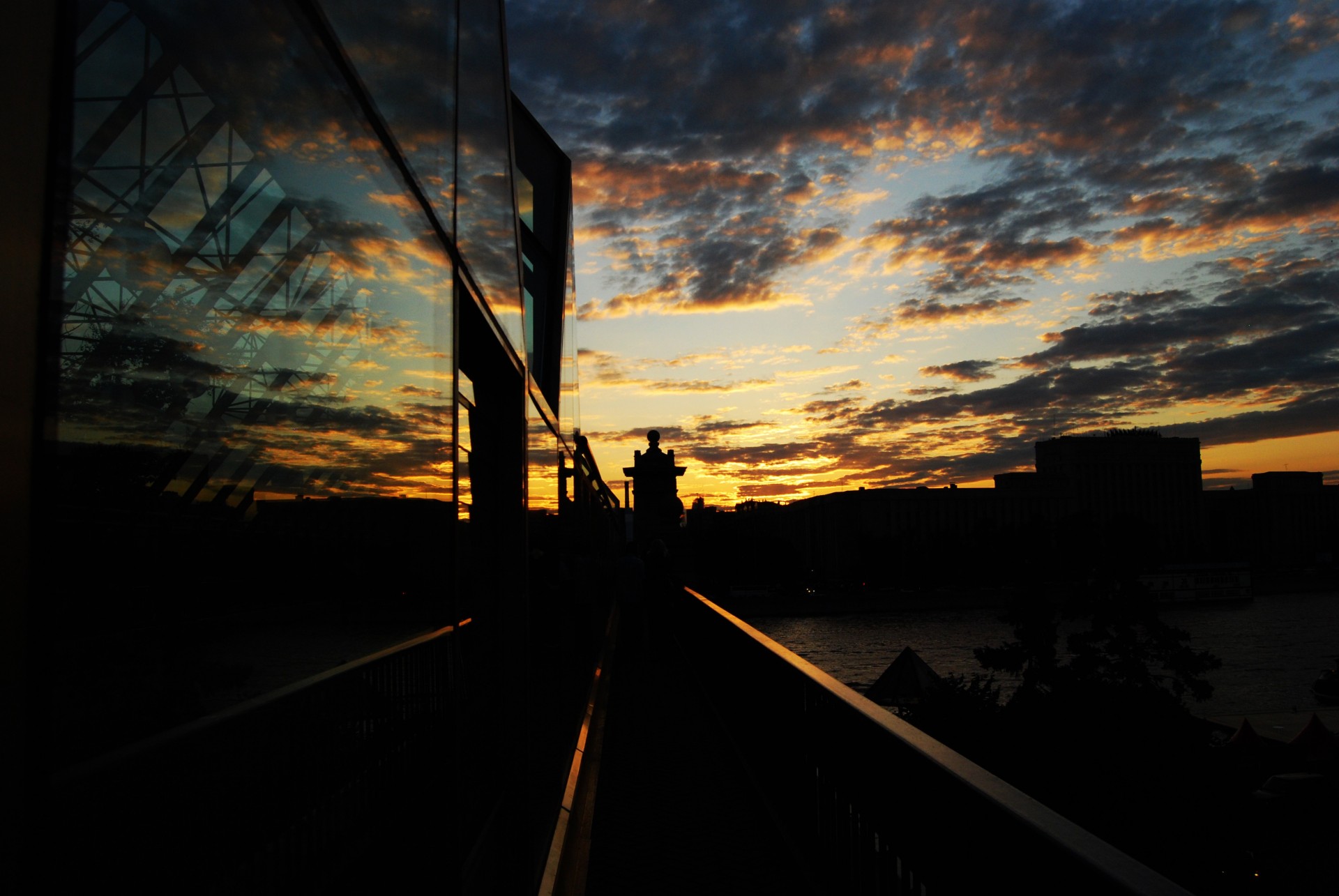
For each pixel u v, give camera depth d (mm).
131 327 746
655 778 6926
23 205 599
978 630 82188
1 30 575
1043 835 1575
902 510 170000
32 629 603
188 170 841
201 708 842
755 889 4629
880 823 2920
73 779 643
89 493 680
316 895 1123
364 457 1382
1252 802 29797
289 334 1085
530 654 3906
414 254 1780
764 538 129625
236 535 934
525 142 8953
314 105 1180
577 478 8414
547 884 3816
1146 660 53219
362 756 1336
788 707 4973
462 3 2582
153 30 776
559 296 9422
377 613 1439
